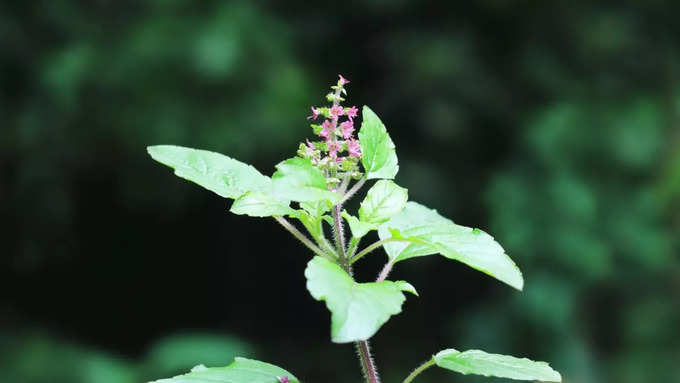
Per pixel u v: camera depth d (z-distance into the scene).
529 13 10.81
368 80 11.40
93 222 11.88
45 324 11.83
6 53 9.99
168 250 12.78
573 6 10.78
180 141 9.55
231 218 12.59
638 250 9.95
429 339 11.91
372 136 2.30
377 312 1.81
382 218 2.24
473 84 10.66
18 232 11.07
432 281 12.00
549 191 9.92
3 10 10.01
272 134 9.55
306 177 1.99
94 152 10.41
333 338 1.76
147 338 12.77
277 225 12.85
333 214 2.28
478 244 2.04
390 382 11.24
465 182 11.11
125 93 9.62
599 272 9.77
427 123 10.58
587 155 10.15
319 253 2.28
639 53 10.97
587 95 10.68
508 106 10.88
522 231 9.91
